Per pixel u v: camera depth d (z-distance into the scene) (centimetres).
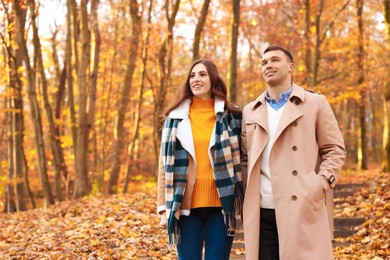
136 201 941
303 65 1964
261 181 328
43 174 1241
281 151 323
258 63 2345
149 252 587
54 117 1767
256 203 323
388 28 1187
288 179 316
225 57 2625
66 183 1628
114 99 2250
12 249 615
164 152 355
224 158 341
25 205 1578
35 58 1235
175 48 1992
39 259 560
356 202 850
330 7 1973
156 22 1592
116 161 1741
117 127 1739
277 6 2147
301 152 319
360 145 2228
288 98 331
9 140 1517
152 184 2170
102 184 1830
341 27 2150
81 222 767
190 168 350
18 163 1498
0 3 995
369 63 2092
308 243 308
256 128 332
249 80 2386
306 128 323
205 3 1253
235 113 361
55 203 1198
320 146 330
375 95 3022
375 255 536
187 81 371
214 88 368
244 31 2200
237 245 659
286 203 314
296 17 2009
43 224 829
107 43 1992
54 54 1797
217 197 345
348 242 634
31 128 2372
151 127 2658
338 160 318
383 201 768
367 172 1731
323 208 315
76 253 576
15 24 1088
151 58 1727
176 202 342
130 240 633
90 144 1872
